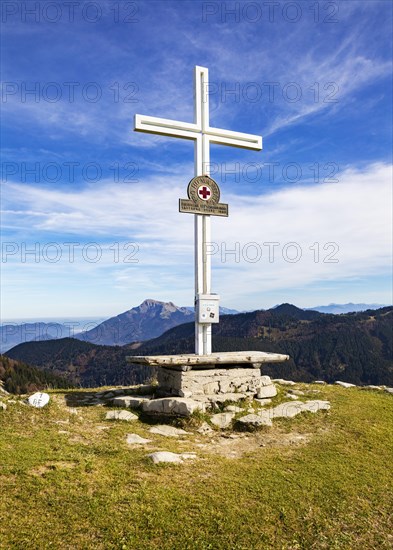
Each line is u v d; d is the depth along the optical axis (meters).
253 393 12.25
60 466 7.16
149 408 10.96
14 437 8.43
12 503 5.95
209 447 9.18
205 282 13.09
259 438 9.88
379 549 6.11
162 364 11.54
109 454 8.00
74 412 10.85
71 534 5.52
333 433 10.27
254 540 5.86
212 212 13.20
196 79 13.72
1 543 5.19
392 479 8.12
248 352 13.34
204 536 5.79
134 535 5.62
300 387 14.74
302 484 7.47
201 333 12.86
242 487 7.12
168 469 7.51
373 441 9.91
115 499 6.30
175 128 13.40
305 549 5.89
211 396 11.55
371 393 14.77
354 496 7.33
